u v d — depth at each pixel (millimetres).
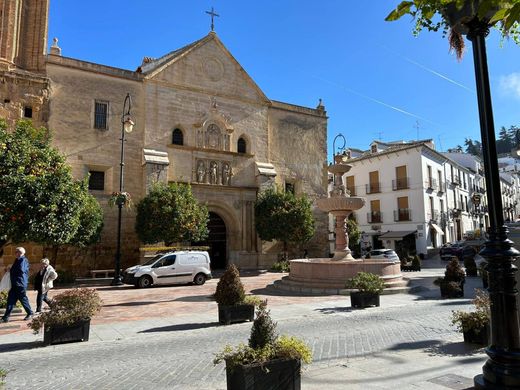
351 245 38062
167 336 8969
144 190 25922
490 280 4277
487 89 4258
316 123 37094
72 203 15016
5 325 10312
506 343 4086
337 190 19266
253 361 4547
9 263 21984
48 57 24859
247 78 32906
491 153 4242
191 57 30219
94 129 25938
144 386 5664
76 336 8461
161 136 28078
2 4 23766
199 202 28797
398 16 3059
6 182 13336
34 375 6270
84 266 24391
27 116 23797
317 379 5637
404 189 43000
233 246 30344
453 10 3479
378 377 5680
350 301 13391
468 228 52656
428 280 20609
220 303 10422
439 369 6000
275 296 15203
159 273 19938
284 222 28531
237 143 31828
